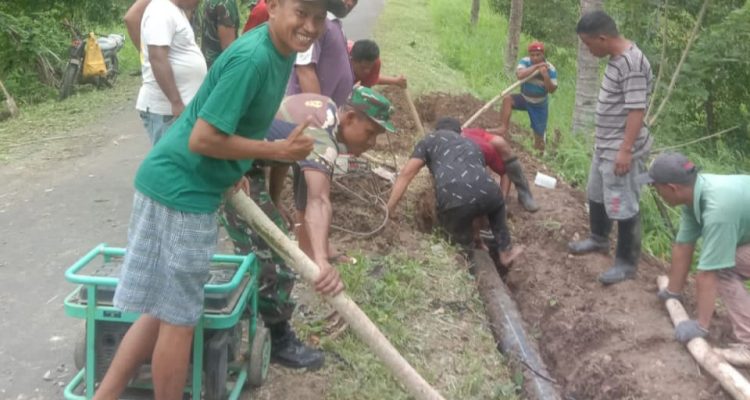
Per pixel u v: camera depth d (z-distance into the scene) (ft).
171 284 9.57
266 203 12.25
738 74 34.68
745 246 14.20
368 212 19.53
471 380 13.37
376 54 20.08
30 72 40.34
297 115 12.09
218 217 12.21
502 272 20.21
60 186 23.07
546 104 31.09
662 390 13.50
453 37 65.57
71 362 13.26
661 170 14.46
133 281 9.62
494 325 16.34
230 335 11.23
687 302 16.81
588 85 31.99
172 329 9.76
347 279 15.65
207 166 9.37
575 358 15.56
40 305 15.31
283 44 9.25
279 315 12.43
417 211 21.17
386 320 14.55
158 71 15.92
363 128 13.05
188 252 9.47
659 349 14.62
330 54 17.01
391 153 25.23
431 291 16.37
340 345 13.62
